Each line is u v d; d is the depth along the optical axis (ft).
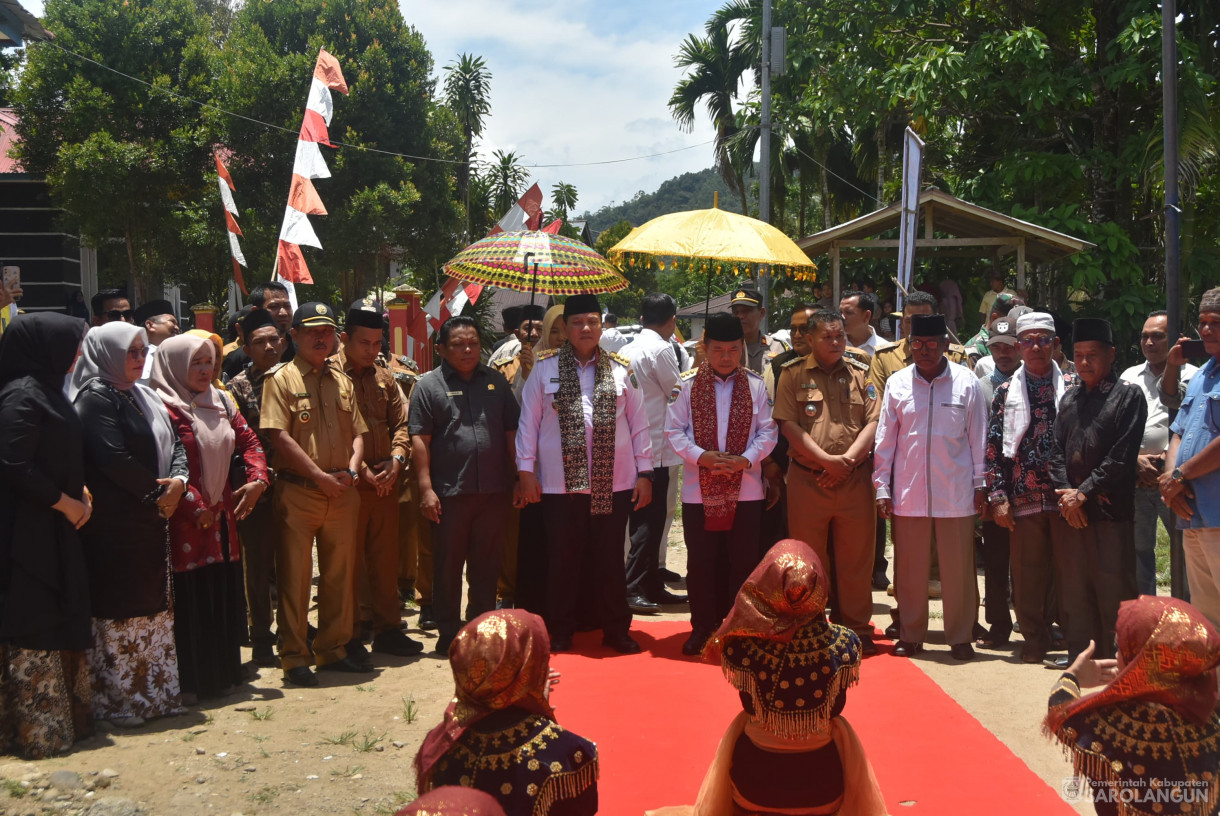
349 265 84.94
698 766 14.49
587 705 16.99
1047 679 18.86
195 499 17.31
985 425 20.30
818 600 10.90
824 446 20.31
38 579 14.89
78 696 15.72
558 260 21.26
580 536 20.76
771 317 66.69
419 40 89.81
